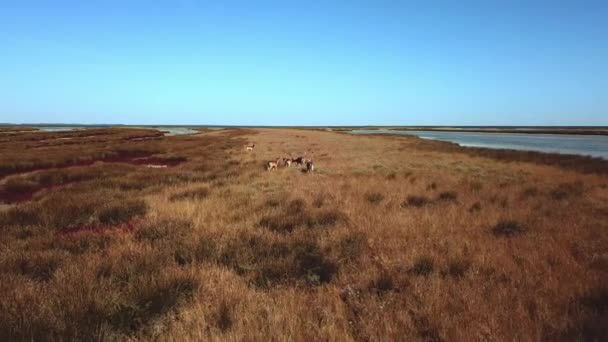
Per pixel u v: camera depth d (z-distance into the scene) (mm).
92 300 4379
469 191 12867
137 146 38531
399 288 5035
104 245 7070
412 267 5703
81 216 9680
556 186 14055
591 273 5383
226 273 5426
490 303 4426
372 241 7051
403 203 10789
